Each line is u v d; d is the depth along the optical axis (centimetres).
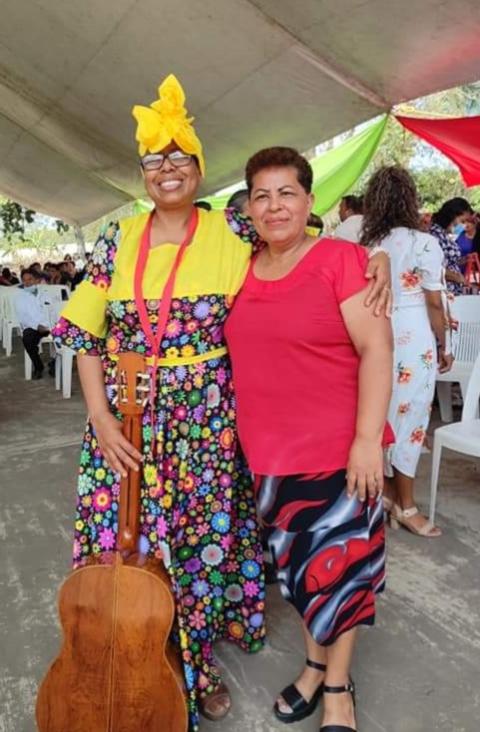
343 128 466
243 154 544
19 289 715
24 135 780
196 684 168
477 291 455
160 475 152
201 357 154
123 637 141
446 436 265
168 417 153
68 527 285
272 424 154
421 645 197
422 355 257
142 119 143
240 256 154
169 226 153
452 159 544
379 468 147
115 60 450
